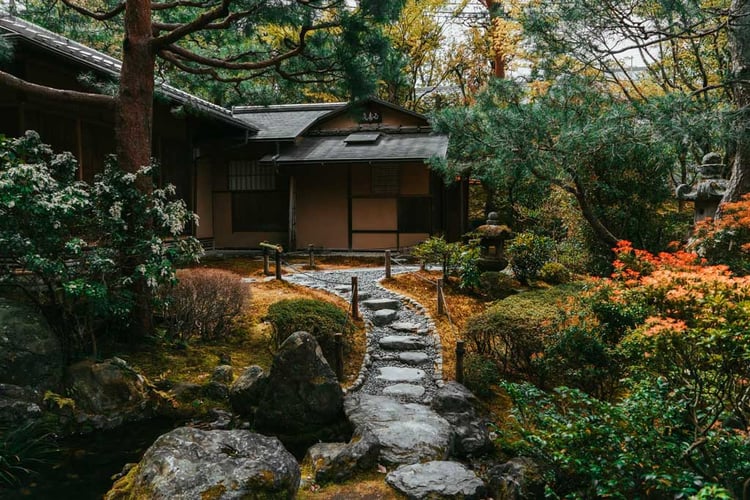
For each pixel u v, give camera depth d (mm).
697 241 7871
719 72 13102
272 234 14969
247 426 5285
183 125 12906
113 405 5363
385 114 15523
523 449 4273
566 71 9344
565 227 12617
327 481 4238
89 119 10039
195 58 7367
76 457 4668
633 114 7664
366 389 6051
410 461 4426
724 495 2686
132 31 6715
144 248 6105
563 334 5375
